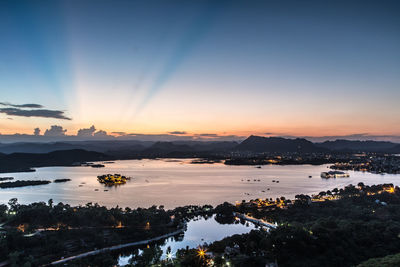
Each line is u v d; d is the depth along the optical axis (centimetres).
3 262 16812
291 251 16262
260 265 15338
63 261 17550
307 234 17212
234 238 18538
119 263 18138
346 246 16625
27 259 16812
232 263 15162
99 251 19538
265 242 16675
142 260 16375
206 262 15512
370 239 17450
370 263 12788
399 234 17775
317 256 15938
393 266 11919
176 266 15175
